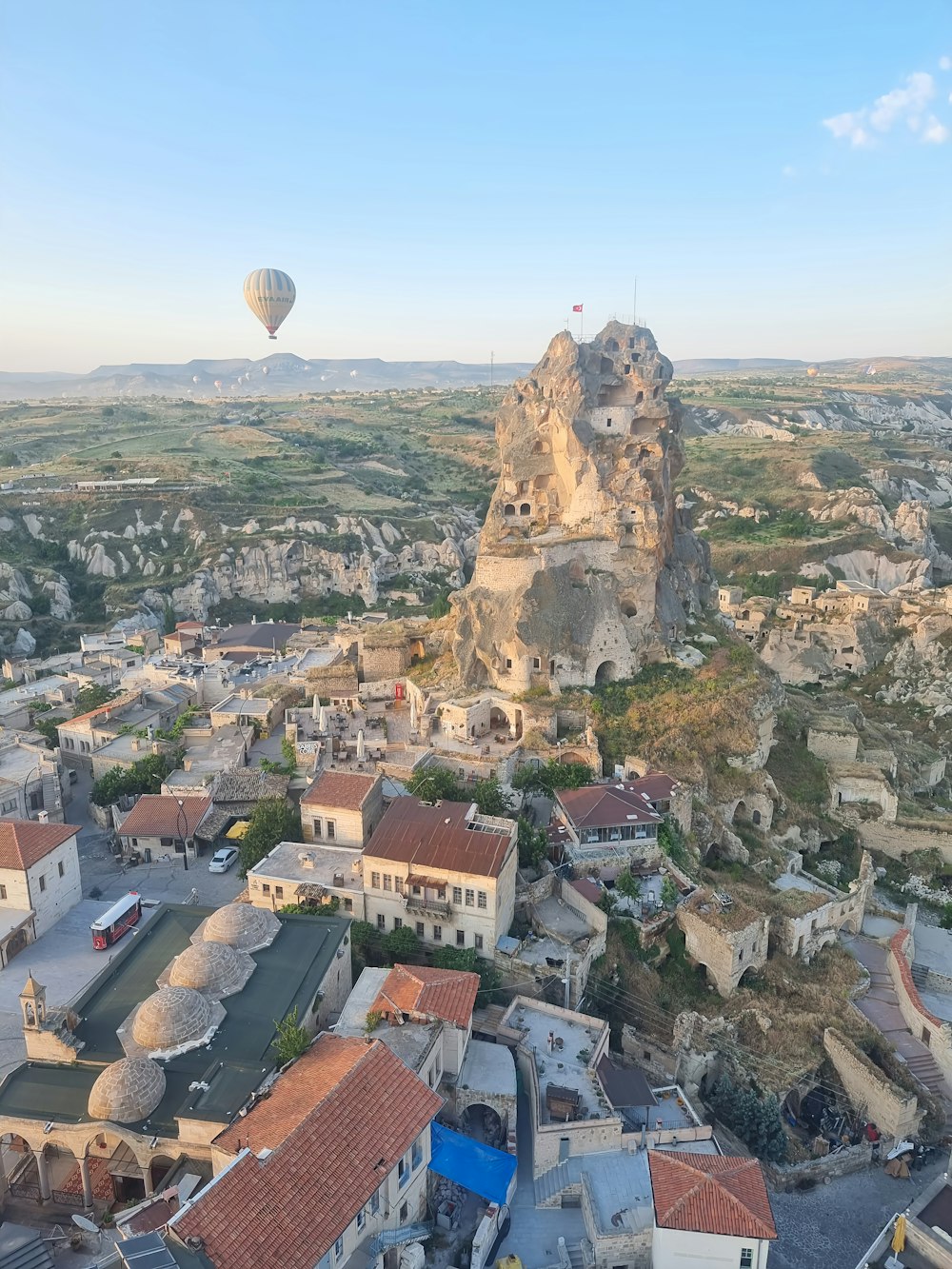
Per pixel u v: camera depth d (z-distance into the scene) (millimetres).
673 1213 39188
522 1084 52125
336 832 70312
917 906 80938
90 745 97438
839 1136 55500
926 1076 59094
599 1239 42000
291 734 88188
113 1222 41312
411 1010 48469
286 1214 35000
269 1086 42531
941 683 129250
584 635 90812
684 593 108625
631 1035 57812
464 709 85000
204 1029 47000
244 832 74312
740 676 93688
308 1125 38312
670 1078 55938
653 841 71000
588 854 69125
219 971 50719
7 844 62156
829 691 133750
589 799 72438
